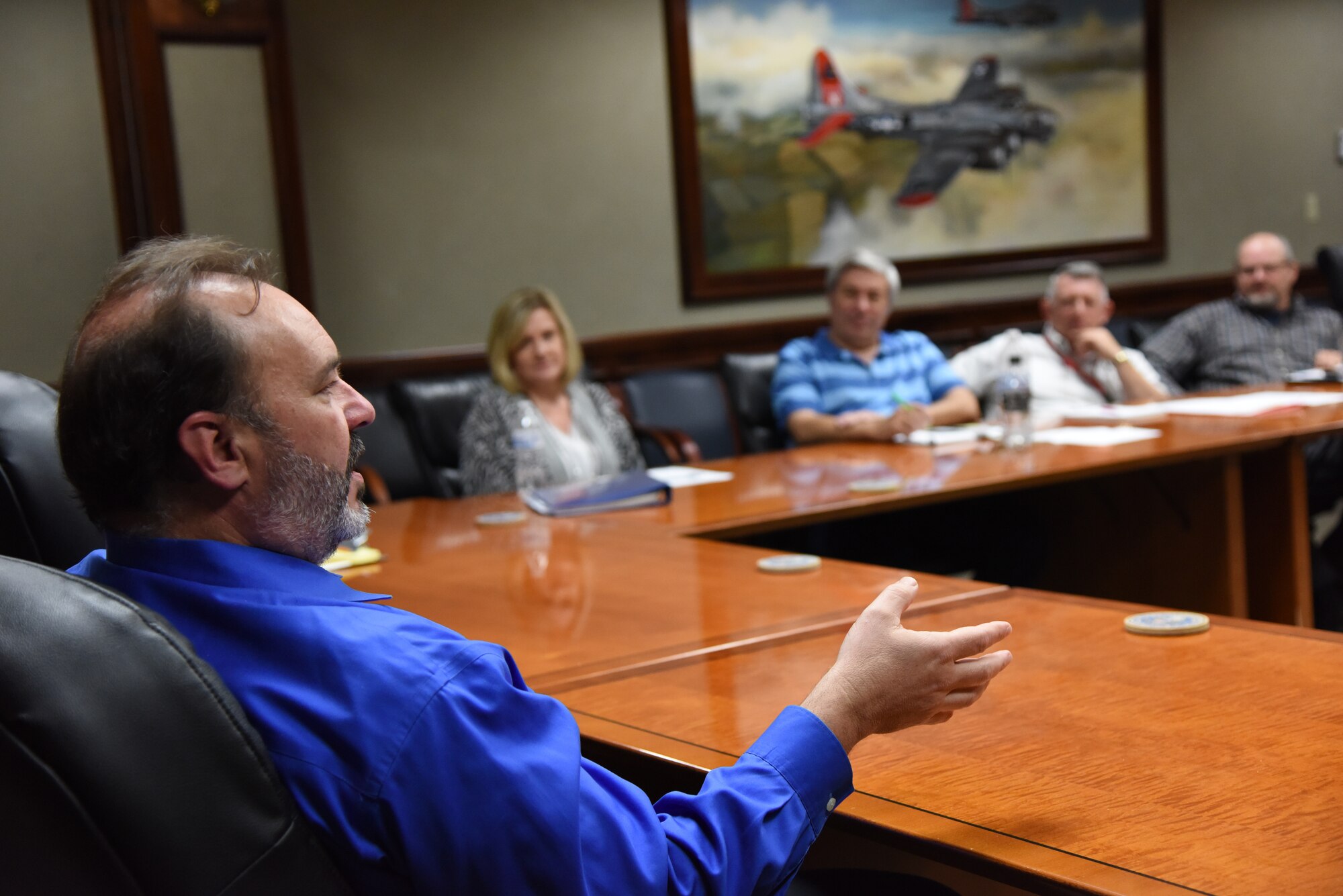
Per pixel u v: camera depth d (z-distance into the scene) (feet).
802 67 17.78
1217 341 16.10
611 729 3.94
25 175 13.56
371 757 2.51
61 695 2.25
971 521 11.32
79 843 2.26
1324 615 11.59
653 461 14.33
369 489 11.64
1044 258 19.75
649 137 16.97
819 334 13.24
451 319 15.88
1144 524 10.24
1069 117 19.80
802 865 4.28
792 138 17.79
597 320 16.79
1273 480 10.11
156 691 2.34
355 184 15.19
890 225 18.61
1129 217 20.48
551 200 16.38
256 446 2.72
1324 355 13.84
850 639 3.17
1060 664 4.37
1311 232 22.38
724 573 6.28
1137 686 4.08
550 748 2.64
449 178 15.72
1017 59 19.30
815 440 12.15
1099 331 13.15
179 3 13.71
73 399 2.67
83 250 13.85
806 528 11.76
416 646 2.67
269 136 14.25
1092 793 3.21
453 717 2.56
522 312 11.12
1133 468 9.09
